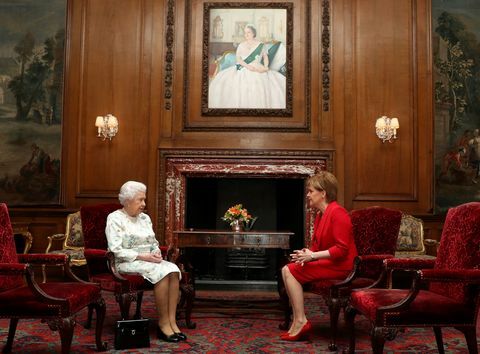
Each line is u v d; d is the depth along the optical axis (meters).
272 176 7.96
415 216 7.92
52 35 8.27
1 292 3.54
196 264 8.37
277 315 5.34
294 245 8.32
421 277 3.07
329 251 4.17
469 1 8.31
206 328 4.73
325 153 7.91
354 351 3.85
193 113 8.15
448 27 8.27
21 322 4.92
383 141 8.05
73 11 8.31
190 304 4.73
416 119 8.09
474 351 3.15
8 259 3.66
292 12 8.25
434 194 7.98
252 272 8.34
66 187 8.08
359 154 8.04
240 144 8.01
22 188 8.09
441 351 3.76
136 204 4.50
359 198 7.96
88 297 3.73
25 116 8.18
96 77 8.20
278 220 8.38
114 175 8.06
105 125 8.03
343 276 4.23
